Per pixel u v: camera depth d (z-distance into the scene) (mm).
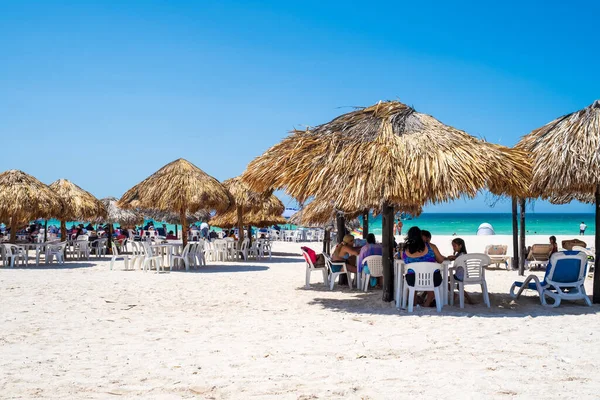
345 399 4172
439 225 80625
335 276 11891
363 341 6230
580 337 6410
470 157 8242
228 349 5832
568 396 4211
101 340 6289
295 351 5734
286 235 37219
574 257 8836
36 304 8961
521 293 10172
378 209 12695
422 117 9227
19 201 16750
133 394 4301
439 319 7668
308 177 8539
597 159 8211
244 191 20000
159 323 7395
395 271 9109
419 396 4234
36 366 5109
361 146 8484
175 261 16453
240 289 11094
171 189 15758
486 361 5289
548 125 9820
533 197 9344
